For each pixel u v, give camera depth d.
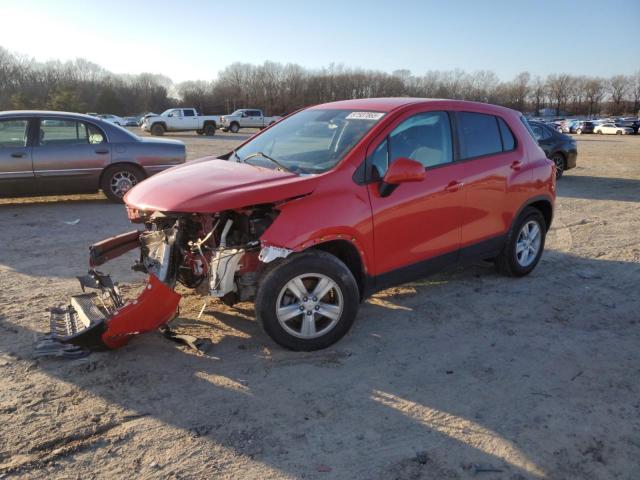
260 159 4.72
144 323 3.79
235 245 3.93
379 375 3.79
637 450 3.04
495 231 5.38
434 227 4.71
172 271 4.01
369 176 4.24
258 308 3.89
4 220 8.23
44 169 8.98
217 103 96.69
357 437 3.09
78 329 3.92
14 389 3.46
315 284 4.01
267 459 2.88
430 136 4.79
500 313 4.95
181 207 3.69
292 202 3.86
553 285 5.74
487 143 5.34
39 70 95.38
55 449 2.91
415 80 103.44
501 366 3.96
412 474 2.81
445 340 4.37
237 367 3.83
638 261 6.72
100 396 3.42
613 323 4.80
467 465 2.88
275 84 96.12
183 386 3.56
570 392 3.63
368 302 5.13
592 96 114.25
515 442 3.08
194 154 20.47
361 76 96.25
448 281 5.78
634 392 3.65
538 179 5.75
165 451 2.92
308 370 3.82
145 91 102.56
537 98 115.06
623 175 15.93
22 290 5.21
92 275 4.46
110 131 9.55
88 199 10.19
